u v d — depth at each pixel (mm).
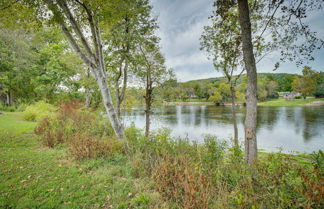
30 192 2959
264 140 13078
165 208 2645
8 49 16406
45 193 2980
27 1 4332
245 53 4695
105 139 6086
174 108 46906
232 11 6254
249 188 2631
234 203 2562
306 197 2270
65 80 17391
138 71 9297
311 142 12266
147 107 10430
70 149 5023
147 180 3621
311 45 4746
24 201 2688
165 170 3307
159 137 5578
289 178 2748
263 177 2818
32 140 6797
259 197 2426
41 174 3734
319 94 54469
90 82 12664
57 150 5566
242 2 4625
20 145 6039
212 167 3871
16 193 2912
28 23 5562
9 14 4922
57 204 2678
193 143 5605
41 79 17875
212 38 8344
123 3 5156
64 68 17531
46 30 10703
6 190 2979
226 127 18625
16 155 4871
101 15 5082
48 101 20266
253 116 4605
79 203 2764
